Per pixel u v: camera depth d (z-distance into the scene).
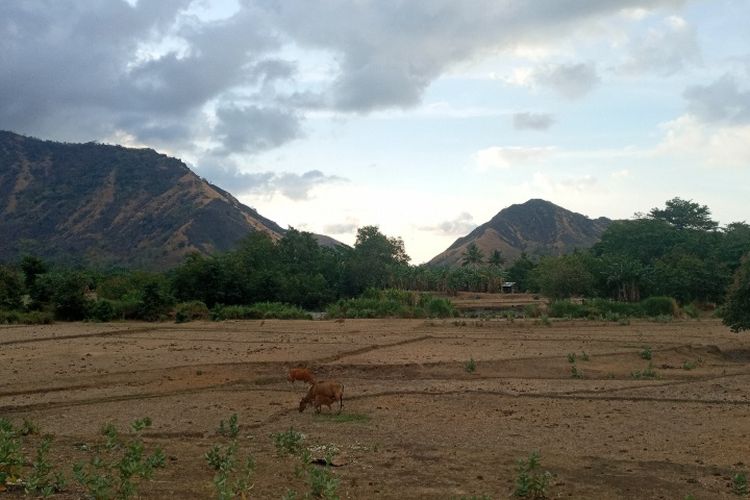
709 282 79.62
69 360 27.48
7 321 50.03
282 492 9.21
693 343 35.28
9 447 9.09
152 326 47.91
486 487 9.83
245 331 43.28
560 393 19.80
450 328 45.72
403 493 9.43
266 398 18.78
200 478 9.80
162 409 17.08
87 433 13.95
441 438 13.65
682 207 123.44
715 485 10.16
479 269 139.75
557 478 10.44
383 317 60.62
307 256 106.50
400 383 22.00
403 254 129.50
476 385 21.53
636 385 21.59
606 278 91.94
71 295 54.91
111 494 8.77
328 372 24.50
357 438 13.57
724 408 17.31
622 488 9.95
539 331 43.12
